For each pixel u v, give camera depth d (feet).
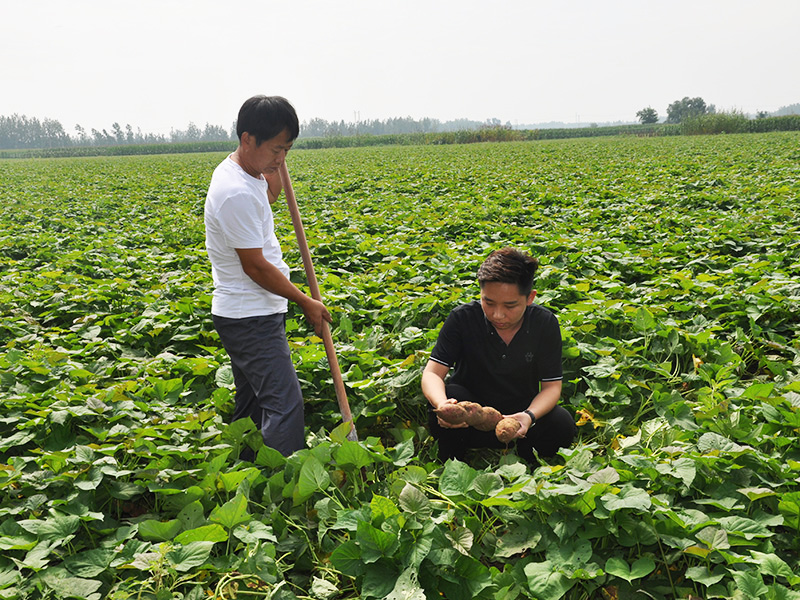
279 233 30.48
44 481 9.37
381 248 25.71
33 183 68.69
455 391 10.88
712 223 30.09
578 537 8.09
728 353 13.99
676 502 8.97
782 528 8.56
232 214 9.25
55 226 36.11
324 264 25.07
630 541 7.98
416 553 7.52
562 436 10.74
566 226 30.58
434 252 25.52
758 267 20.30
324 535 8.46
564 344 13.84
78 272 24.75
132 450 10.03
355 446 9.27
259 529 8.13
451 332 10.65
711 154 74.69
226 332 10.08
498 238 27.78
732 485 8.86
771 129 168.14
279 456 9.57
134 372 14.43
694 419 11.23
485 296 9.66
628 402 12.39
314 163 88.74
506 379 10.68
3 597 7.34
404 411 13.03
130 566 7.64
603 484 8.03
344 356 13.82
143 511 9.74
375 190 50.03
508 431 9.47
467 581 7.61
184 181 65.00
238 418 11.44
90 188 59.26
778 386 12.89
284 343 10.27
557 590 7.31
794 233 25.17
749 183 43.29
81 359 15.44
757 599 6.91
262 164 9.45
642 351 14.61
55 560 8.42
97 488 9.50
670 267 22.31
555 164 68.33
